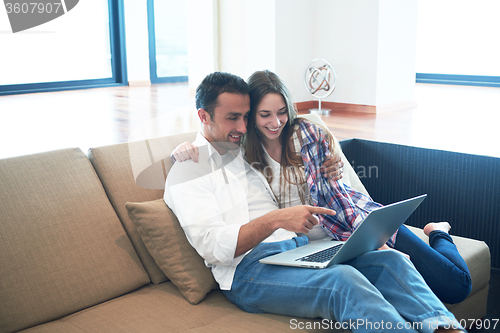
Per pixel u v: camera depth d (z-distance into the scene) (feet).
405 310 3.90
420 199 4.45
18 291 4.04
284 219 4.26
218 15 18.98
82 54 25.52
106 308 4.36
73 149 4.93
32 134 13.07
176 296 4.60
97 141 12.15
